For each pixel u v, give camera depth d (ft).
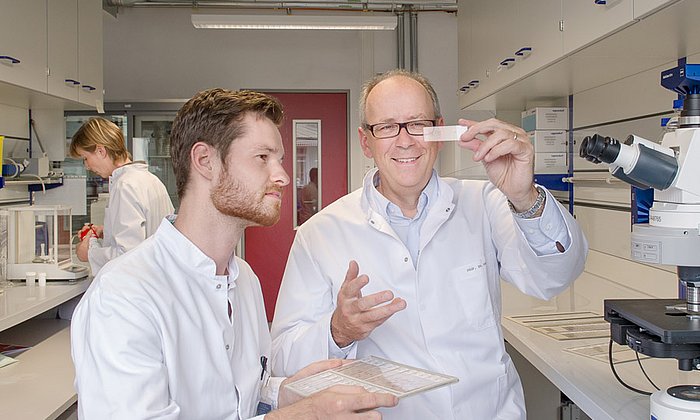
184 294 3.73
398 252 5.13
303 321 5.24
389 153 4.89
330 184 17.19
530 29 7.84
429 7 16.62
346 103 17.15
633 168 3.80
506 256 5.28
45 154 12.40
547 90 9.62
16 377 6.81
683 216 3.81
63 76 10.61
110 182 10.77
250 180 3.73
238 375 4.06
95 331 3.31
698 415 3.60
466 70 11.38
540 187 4.57
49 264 9.97
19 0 9.00
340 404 3.29
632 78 8.13
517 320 7.51
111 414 3.20
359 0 16.44
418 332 5.05
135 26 16.66
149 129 14.69
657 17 5.14
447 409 4.88
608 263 8.88
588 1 6.13
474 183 5.71
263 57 16.89
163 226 3.84
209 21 13.50
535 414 8.79
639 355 5.83
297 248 5.53
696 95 3.88
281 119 3.98
